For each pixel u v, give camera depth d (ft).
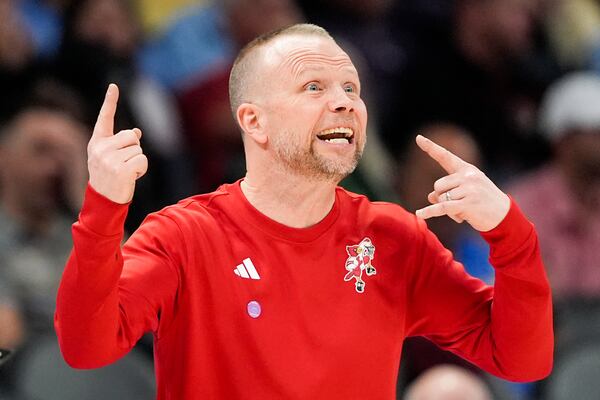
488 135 106.32
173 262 42.52
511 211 42.39
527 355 43.83
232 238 43.80
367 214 45.75
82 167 83.76
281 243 43.78
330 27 104.63
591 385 79.77
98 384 70.54
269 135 44.16
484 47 107.86
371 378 43.62
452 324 45.78
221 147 95.91
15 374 70.54
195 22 101.14
